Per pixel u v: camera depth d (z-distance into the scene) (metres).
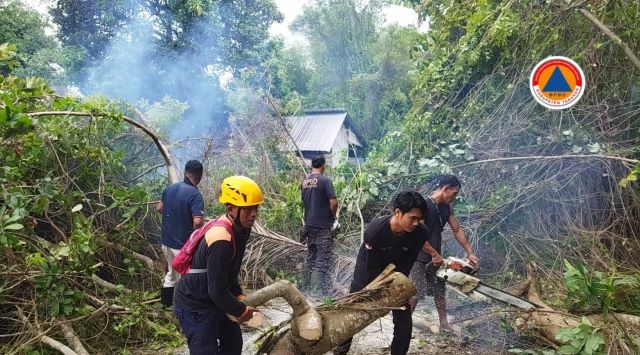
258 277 5.72
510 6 6.07
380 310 2.86
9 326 3.92
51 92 5.07
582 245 5.18
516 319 3.66
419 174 6.41
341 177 7.32
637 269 4.65
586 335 3.12
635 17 5.17
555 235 5.49
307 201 5.81
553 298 4.35
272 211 6.85
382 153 7.14
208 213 6.58
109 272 4.92
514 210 5.63
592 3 5.41
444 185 4.09
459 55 6.48
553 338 3.46
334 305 2.92
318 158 5.91
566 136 5.44
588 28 5.54
